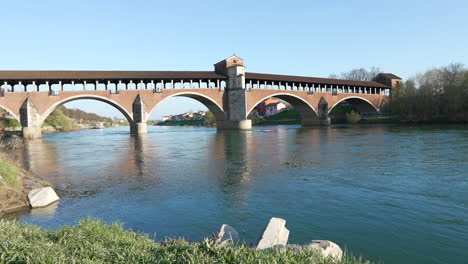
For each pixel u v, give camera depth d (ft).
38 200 35.53
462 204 33.83
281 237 20.51
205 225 28.71
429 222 28.66
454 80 224.12
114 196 39.88
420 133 130.62
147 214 32.19
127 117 188.55
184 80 211.82
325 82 256.11
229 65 223.10
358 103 303.48
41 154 90.99
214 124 371.35
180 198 38.27
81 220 22.36
